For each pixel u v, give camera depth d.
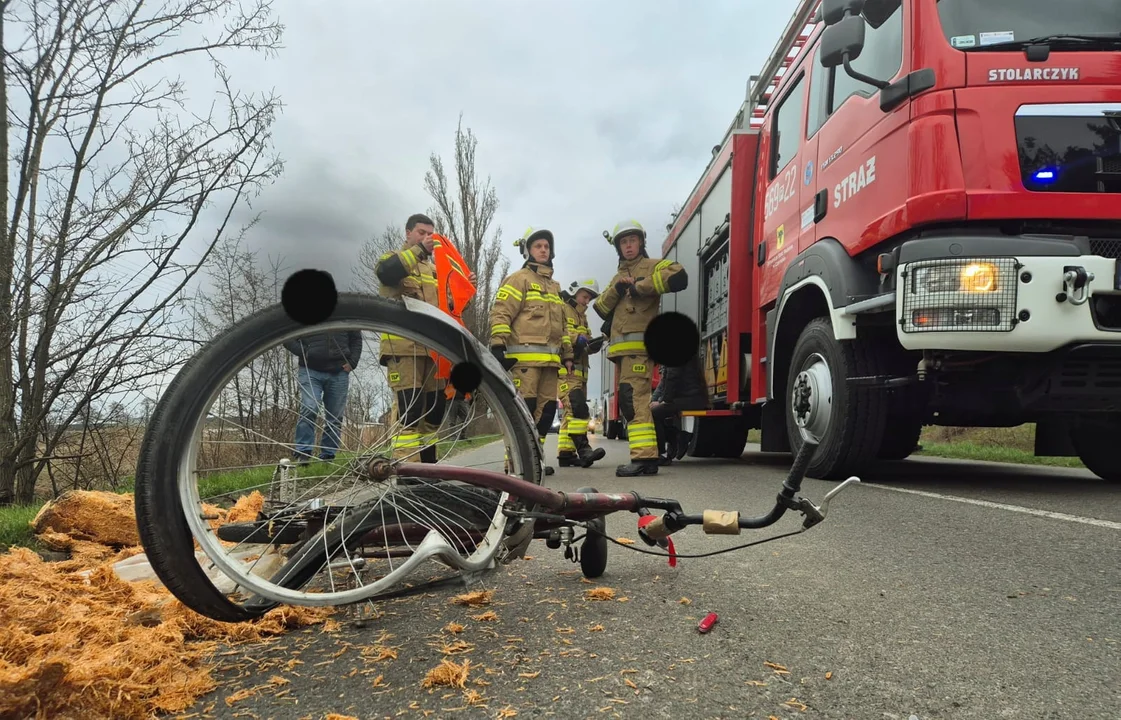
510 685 1.67
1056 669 1.75
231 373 1.87
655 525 2.46
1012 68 4.07
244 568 1.86
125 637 1.83
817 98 5.74
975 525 3.52
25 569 2.42
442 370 2.33
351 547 2.09
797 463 2.15
